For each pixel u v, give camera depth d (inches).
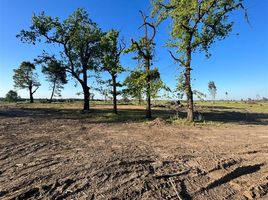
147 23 1188.5
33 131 805.2
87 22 1572.3
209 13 1074.1
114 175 375.9
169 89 1167.0
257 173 414.6
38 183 341.4
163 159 465.1
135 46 1183.6
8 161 442.6
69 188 329.1
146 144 607.2
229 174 397.4
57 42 1566.2
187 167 422.9
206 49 1113.4
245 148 568.1
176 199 313.6
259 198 327.0
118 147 566.3
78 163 427.8
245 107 2598.4
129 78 1235.9
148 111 1259.8
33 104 2516.0
